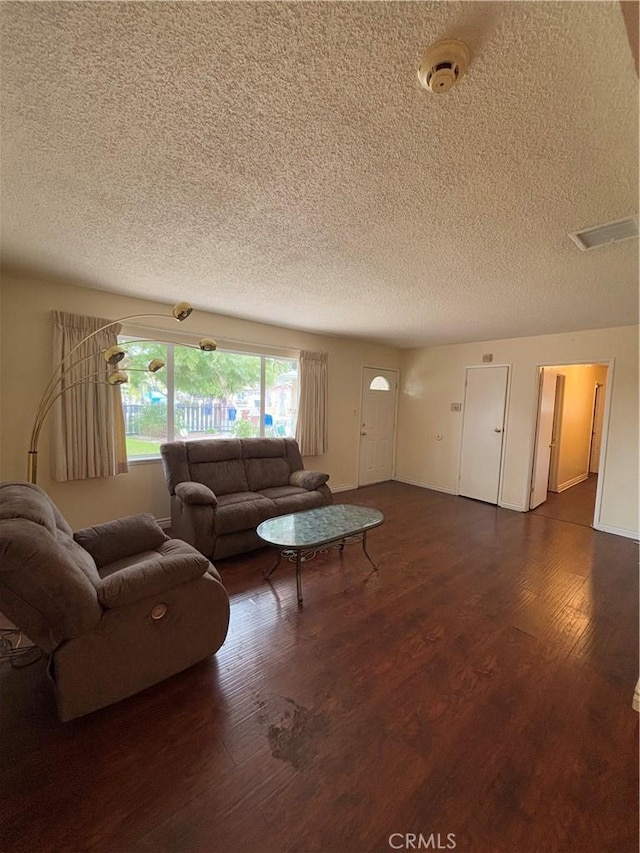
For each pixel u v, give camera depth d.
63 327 2.97
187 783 1.24
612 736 1.44
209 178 1.54
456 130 1.22
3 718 1.49
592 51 0.93
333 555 3.20
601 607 2.39
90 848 1.05
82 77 1.05
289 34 0.92
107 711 1.53
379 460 6.14
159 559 1.67
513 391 4.84
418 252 2.20
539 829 1.11
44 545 1.34
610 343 4.01
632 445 3.79
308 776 1.27
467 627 2.15
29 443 2.94
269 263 2.46
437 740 1.41
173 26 0.90
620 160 1.34
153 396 3.69
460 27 0.89
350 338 5.31
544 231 1.90
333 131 1.25
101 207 1.79
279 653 1.90
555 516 4.48
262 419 4.59
